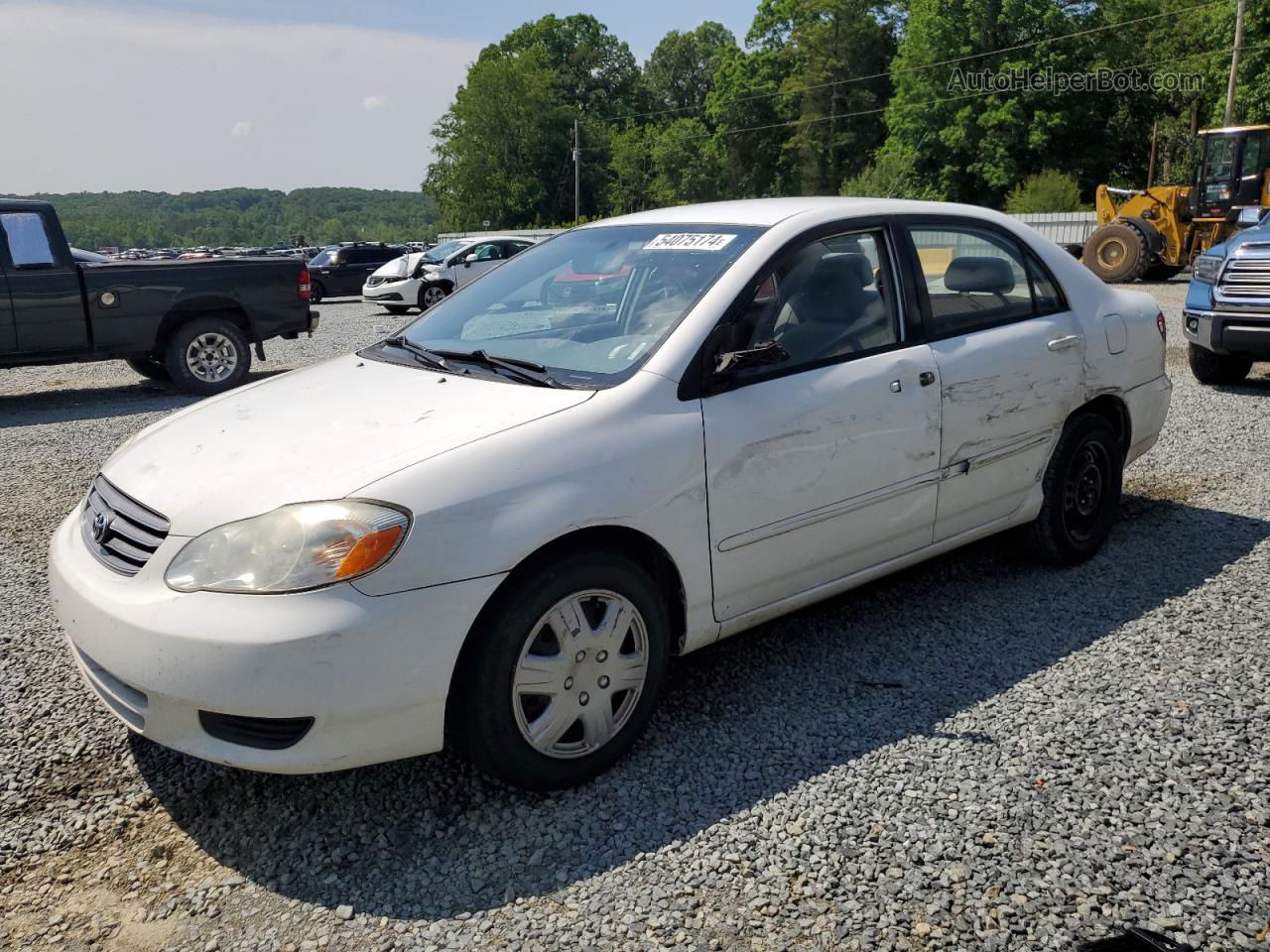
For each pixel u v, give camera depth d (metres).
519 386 3.21
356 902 2.51
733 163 78.50
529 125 84.12
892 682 3.55
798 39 70.19
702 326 3.25
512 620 2.75
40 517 5.93
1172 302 16.98
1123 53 50.47
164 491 2.85
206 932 2.43
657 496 3.01
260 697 2.53
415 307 20.88
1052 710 3.30
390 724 2.63
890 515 3.71
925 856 2.58
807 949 2.29
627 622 3.02
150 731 2.70
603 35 103.88
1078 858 2.56
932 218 4.05
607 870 2.59
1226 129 19.73
